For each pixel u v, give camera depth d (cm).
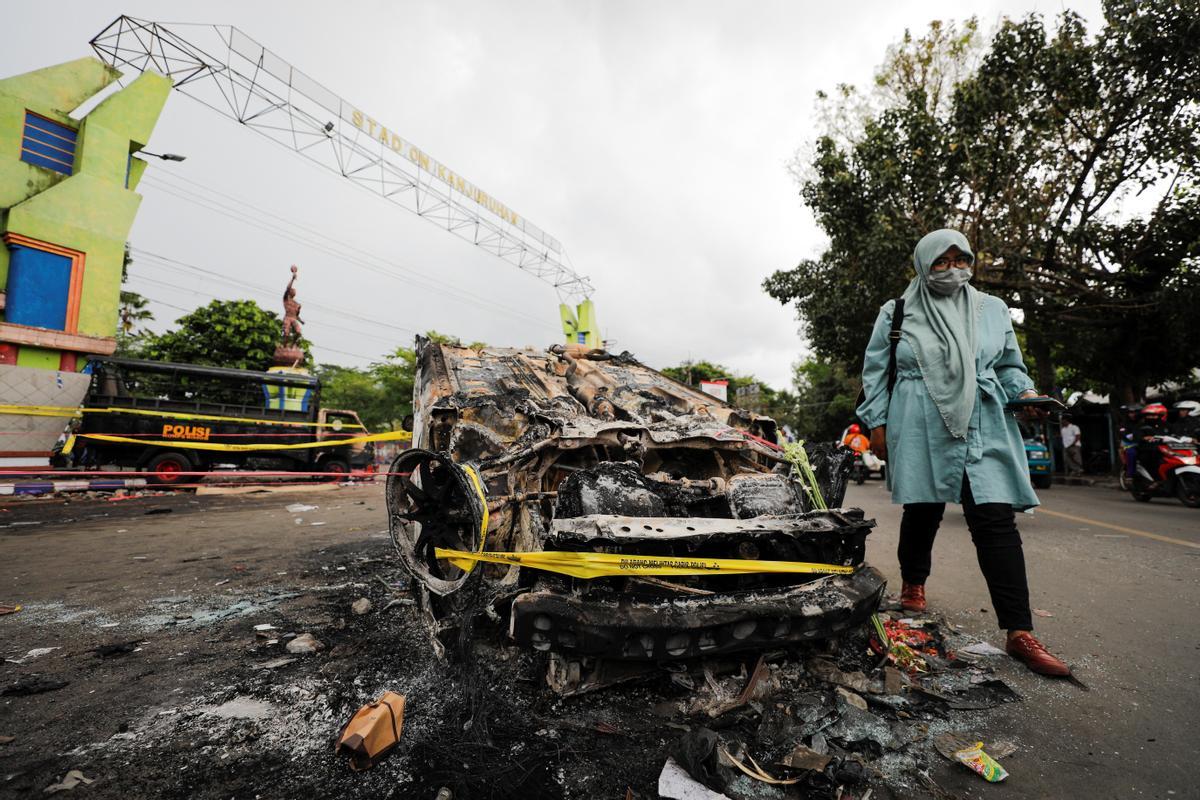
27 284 1023
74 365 1091
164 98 1208
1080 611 332
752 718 211
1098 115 1127
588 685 216
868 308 1372
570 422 292
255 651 279
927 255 294
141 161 1205
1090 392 1852
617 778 176
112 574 438
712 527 222
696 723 207
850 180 1227
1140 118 1054
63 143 1098
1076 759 186
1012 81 1078
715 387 1658
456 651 249
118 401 1159
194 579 422
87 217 1091
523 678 237
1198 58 935
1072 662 262
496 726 204
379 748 181
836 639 254
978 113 1080
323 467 1417
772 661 245
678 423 326
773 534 229
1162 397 1412
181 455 1185
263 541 580
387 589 392
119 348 2903
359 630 310
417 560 268
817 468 290
